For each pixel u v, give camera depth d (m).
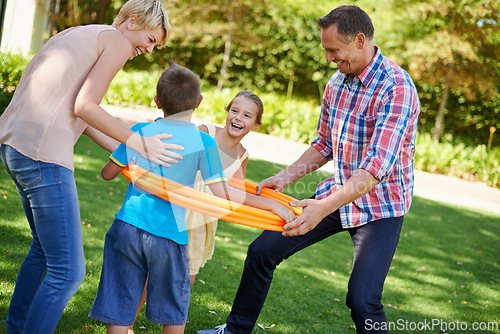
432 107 17.81
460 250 6.16
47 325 2.01
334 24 2.46
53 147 2.04
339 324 3.47
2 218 4.19
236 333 2.77
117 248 2.21
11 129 2.05
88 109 2.03
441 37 13.93
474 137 17.53
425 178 11.46
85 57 2.09
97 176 6.40
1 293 2.90
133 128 2.33
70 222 2.06
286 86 20.23
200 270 3.99
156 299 2.26
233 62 20.03
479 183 12.06
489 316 4.11
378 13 14.83
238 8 17.39
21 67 8.45
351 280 2.46
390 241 2.55
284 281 4.14
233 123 2.88
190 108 2.30
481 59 14.50
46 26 11.47
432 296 4.45
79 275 2.08
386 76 2.53
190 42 19.45
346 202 2.35
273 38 19.14
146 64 20.17
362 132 2.62
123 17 2.26
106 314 2.20
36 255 2.31
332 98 2.77
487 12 13.71
